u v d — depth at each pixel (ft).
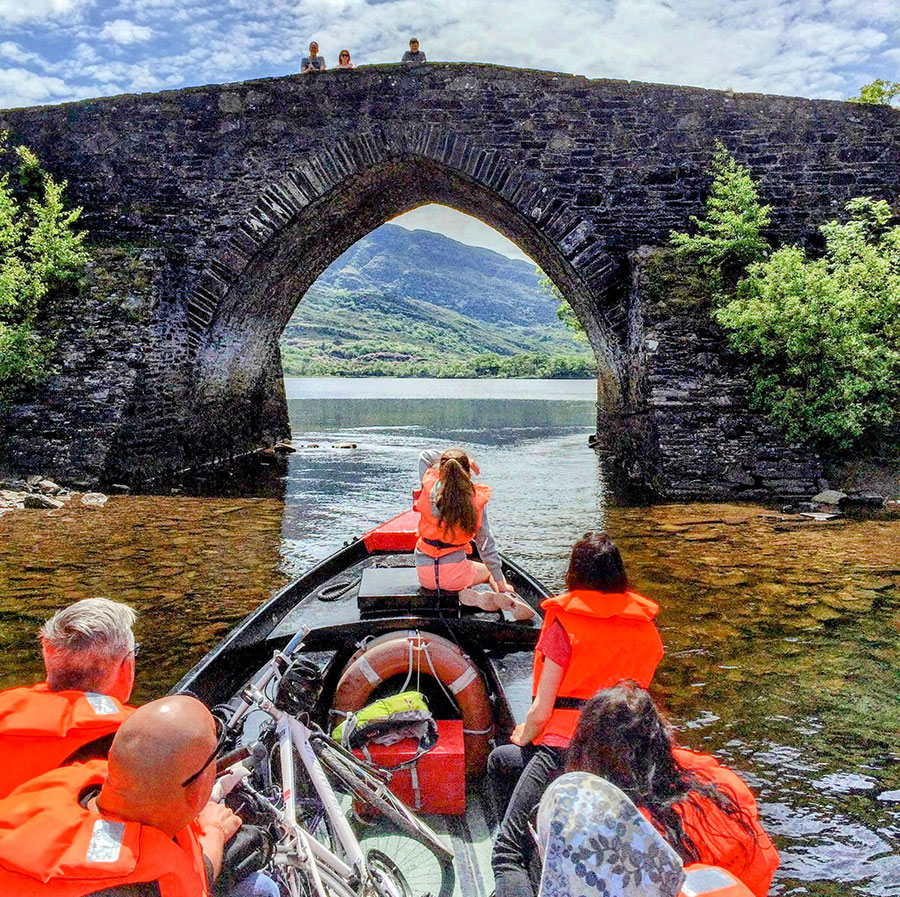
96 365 47.83
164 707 6.71
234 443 63.41
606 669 10.27
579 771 7.16
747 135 51.42
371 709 12.85
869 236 50.08
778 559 30.12
